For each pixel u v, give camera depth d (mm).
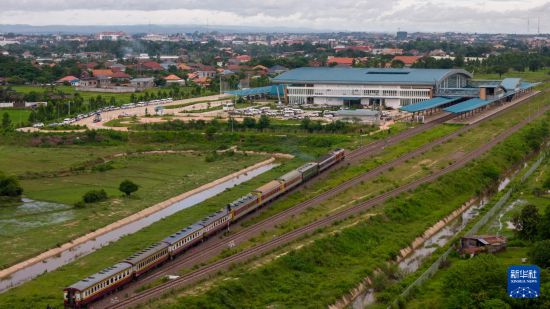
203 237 127062
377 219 138250
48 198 163250
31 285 105750
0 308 95250
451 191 168250
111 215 149250
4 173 171625
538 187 168250
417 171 186750
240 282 101812
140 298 97562
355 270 112562
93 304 97125
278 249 119188
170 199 164250
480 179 182000
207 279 104438
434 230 140250
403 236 131500
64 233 135875
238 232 133500
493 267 98000
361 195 161875
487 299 91125
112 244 127375
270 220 141625
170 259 116188
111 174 191375
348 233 127000
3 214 149250
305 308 96875
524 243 122125
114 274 101375
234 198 161500
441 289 100688
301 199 159625
